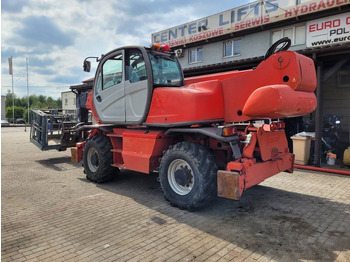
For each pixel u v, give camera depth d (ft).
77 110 28.71
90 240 10.55
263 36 44.06
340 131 29.73
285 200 15.38
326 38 37.63
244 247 10.02
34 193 16.71
